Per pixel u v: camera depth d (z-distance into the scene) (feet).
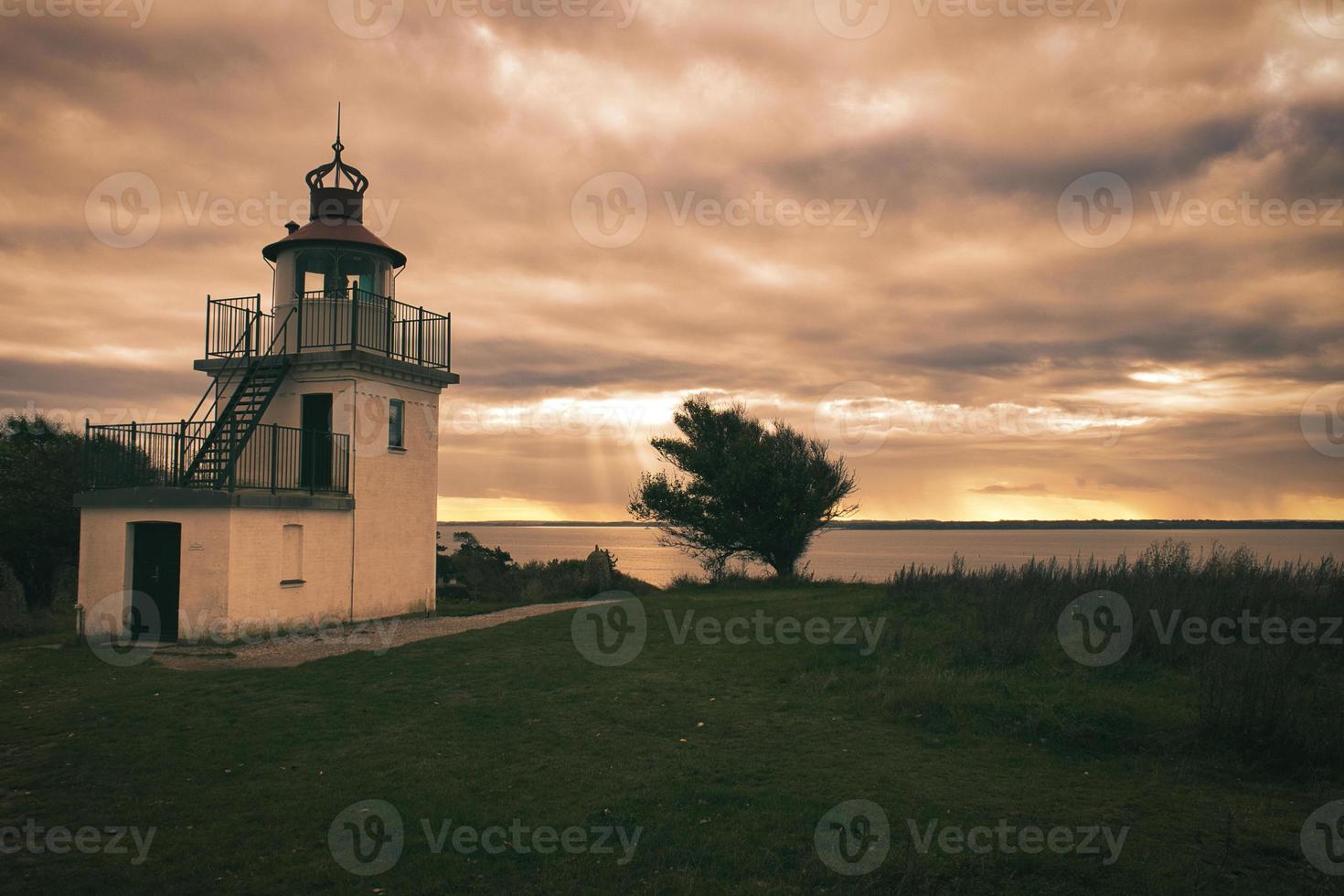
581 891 18.94
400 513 70.90
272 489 59.77
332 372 66.33
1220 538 280.51
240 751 29.66
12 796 25.22
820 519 91.66
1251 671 30.32
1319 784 25.13
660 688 38.99
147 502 56.80
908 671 39.11
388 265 72.64
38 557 79.46
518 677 41.93
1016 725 31.04
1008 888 18.79
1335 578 43.70
